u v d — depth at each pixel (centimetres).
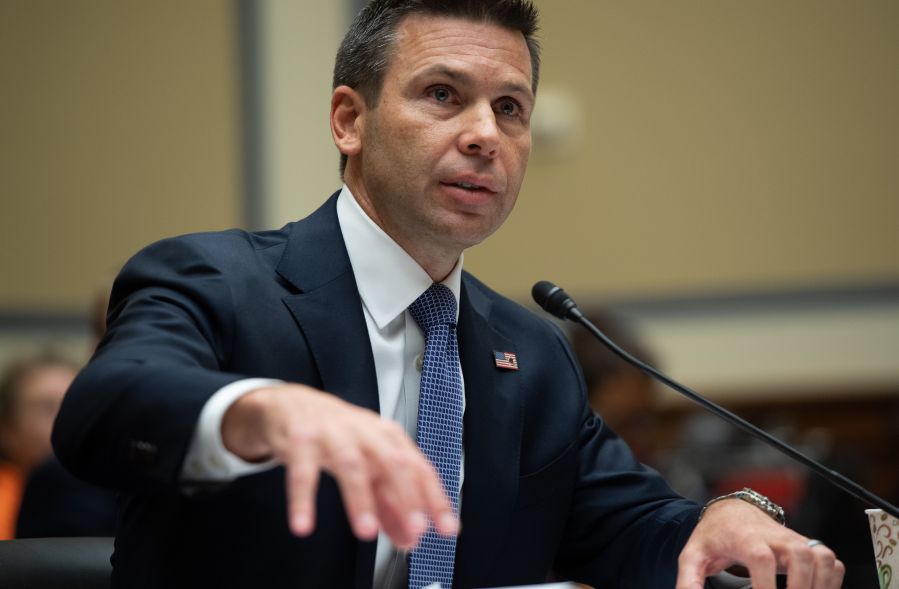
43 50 1659
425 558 465
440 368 496
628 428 1008
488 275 1750
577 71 1750
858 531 1067
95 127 1656
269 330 465
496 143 483
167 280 460
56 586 493
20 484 1112
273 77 1638
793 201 1761
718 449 1349
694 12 1752
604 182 1755
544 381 541
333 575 446
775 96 1756
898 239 1766
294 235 505
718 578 477
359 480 301
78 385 382
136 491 362
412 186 486
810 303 1758
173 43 1655
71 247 1652
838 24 1756
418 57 490
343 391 468
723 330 1753
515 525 509
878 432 1775
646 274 1756
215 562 438
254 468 346
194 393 354
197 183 1644
